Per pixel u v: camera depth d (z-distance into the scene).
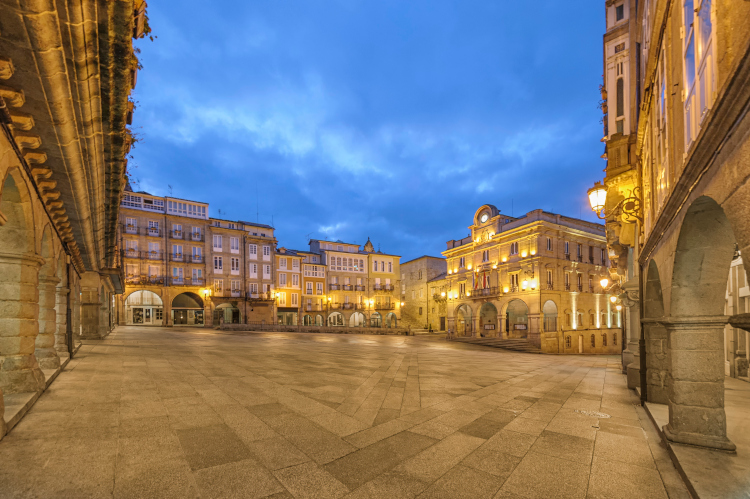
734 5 2.51
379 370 12.18
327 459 4.45
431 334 51.31
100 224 11.03
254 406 6.62
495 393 8.79
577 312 37.84
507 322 42.06
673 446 4.80
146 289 41.44
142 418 5.63
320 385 8.92
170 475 3.81
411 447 4.96
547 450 4.96
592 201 9.44
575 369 14.66
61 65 3.90
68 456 4.15
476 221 43.88
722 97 2.33
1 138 4.59
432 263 59.78
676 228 4.39
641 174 8.57
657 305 7.38
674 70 4.63
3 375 6.39
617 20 12.77
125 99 4.96
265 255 51.44
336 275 60.50
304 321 57.69
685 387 4.96
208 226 46.62
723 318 4.71
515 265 37.72
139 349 15.72
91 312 20.44
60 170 6.43
